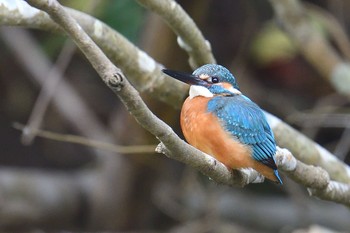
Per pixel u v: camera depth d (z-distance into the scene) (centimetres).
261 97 1359
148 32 1103
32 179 1298
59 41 1295
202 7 1076
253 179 726
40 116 1098
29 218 1284
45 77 1347
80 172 1345
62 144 1443
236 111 700
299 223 1345
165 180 1303
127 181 1240
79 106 1337
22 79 1412
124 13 1210
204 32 1384
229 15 1386
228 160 693
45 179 1309
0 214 1270
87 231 1321
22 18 745
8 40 1358
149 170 1215
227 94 734
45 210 1290
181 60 1084
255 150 692
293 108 1337
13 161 1464
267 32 1310
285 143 883
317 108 1275
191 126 707
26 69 1359
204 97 725
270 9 1362
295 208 1355
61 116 1338
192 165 631
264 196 1425
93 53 561
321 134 1443
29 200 1282
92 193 1295
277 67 1356
